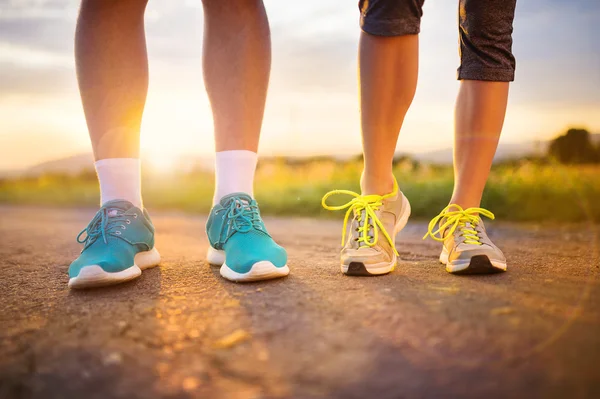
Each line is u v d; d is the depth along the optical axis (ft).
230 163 5.24
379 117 4.90
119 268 4.68
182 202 20.59
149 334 3.41
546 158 13.57
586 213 11.90
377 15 4.60
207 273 5.30
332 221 14.44
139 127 5.17
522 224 11.61
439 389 2.52
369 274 4.90
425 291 4.15
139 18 5.00
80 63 4.87
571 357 2.78
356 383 2.62
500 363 2.75
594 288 4.15
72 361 3.03
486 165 5.24
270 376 2.74
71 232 11.48
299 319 3.56
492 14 4.87
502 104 5.14
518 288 4.19
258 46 5.09
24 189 31.89
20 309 4.19
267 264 4.71
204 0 5.13
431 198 14.33
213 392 2.61
